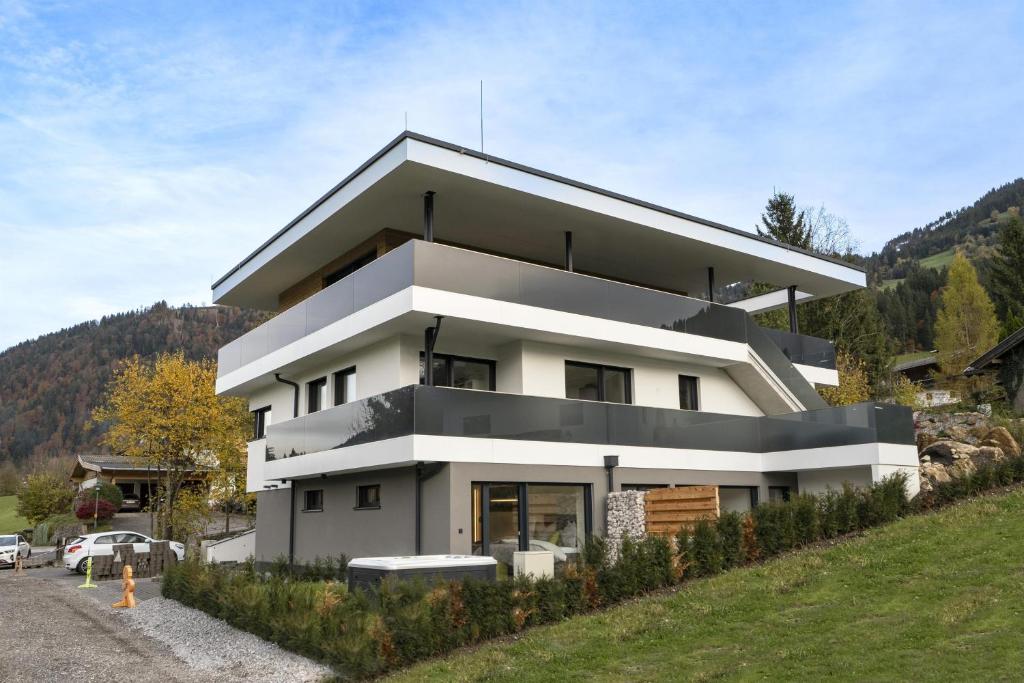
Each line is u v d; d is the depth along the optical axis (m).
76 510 46.66
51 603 17.14
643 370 20.50
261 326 22.52
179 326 167.12
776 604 10.49
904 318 85.88
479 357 18.70
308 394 21.53
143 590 19.23
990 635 8.31
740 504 20.11
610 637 9.91
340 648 9.98
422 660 10.02
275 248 21.44
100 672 10.50
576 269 23.30
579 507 17.56
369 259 20.55
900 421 18.64
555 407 17.36
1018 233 52.91
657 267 23.39
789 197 49.41
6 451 130.00
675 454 19.03
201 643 12.12
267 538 22.58
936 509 14.75
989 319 55.31
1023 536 11.62
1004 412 26.06
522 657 9.53
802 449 19.64
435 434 15.52
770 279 24.72
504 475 16.28
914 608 9.56
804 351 24.34
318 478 19.97
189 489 36.53
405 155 15.92
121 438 34.53
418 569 12.09
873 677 7.68
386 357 17.88
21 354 162.38
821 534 14.05
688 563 12.54
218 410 34.44
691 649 9.27
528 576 11.52
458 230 19.88
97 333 163.88
